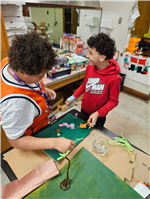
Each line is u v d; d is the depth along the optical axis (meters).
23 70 0.45
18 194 0.52
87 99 1.15
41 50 0.43
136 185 0.58
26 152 0.70
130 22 2.23
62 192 0.54
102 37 0.79
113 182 0.58
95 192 0.54
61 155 0.66
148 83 2.43
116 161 0.67
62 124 0.86
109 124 2.04
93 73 1.04
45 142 0.59
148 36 2.56
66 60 1.89
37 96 0.65
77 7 1.97
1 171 1.38
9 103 0.50
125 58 2.56
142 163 0.67
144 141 1.79
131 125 2.04
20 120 0.54
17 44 0.43
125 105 2.49
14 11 1.27
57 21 2.23
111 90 0.97
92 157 0.67
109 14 2.40
